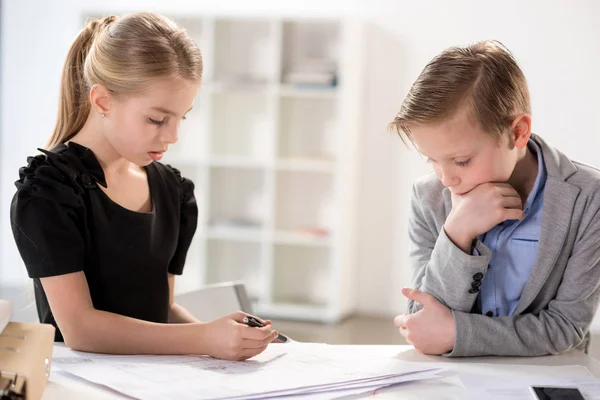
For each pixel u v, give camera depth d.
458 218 1.40
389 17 5.02
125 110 1.38
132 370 1.16
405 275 5.11
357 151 5.07
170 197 1.67
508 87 1.33
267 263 5.13
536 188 1.44
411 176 5.04
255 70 5.34
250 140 5.43
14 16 5.73
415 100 1.31
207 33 5.19
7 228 5.53
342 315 5.01
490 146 1.33
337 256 4.89
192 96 1.41
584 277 1.41
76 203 1.43
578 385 1.16
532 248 1.43
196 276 5.55
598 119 4.79
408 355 1.34
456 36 4.93
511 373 1.23
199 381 1.11
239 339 1.24
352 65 4.88
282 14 4.93
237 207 5.48
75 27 5.65
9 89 5.77
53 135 1.54
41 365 1.00
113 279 1.52
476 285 1.39
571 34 4.78
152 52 1.35
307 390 1.08
